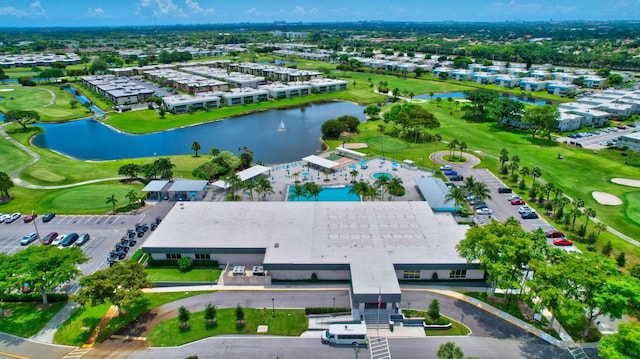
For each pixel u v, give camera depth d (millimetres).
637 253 97688
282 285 87625
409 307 80375
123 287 74062
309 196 123312
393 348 70312
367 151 177000
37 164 160125
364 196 119438
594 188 135750
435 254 89438
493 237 77938
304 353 69250
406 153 173750
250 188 121812
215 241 94750
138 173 145875
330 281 88875
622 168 153250
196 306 81000
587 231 108188
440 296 83812
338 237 96438
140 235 106812
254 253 92750
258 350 69875
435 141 189625
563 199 114125
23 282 74500
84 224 113812
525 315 77938
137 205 125188
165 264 94750
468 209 120875
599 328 74438
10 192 133875
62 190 135750
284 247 92250
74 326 75688
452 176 146750
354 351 69750
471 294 84312
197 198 129625
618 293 65688
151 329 74750
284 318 77375
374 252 90188
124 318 77562
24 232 109500
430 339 72250
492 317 77438
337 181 142375
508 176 147000
